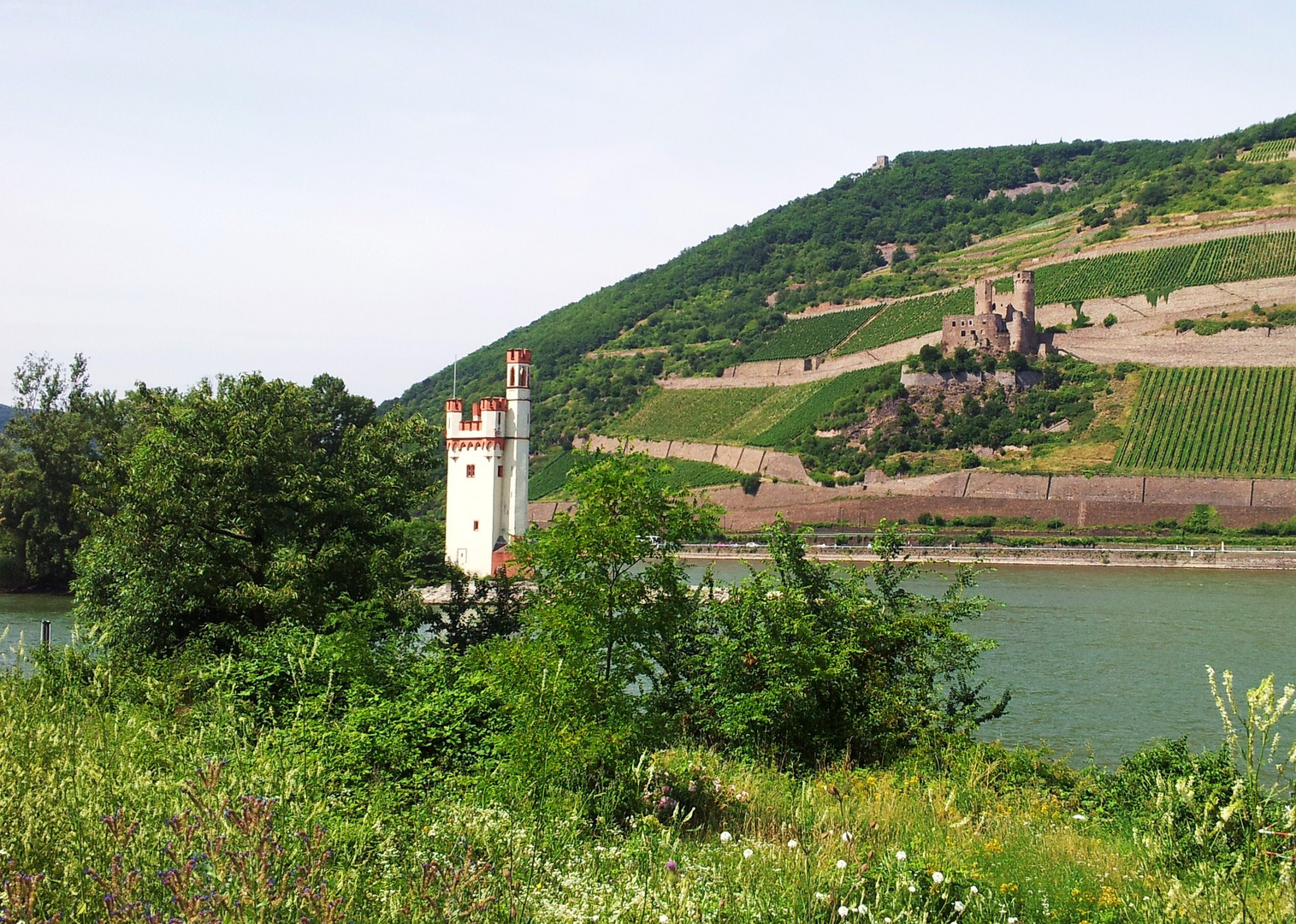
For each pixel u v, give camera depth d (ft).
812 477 531.91
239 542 131.13
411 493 151.53
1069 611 266.36
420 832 44.34
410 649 95.66
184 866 32.12
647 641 67.56
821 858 46.96
